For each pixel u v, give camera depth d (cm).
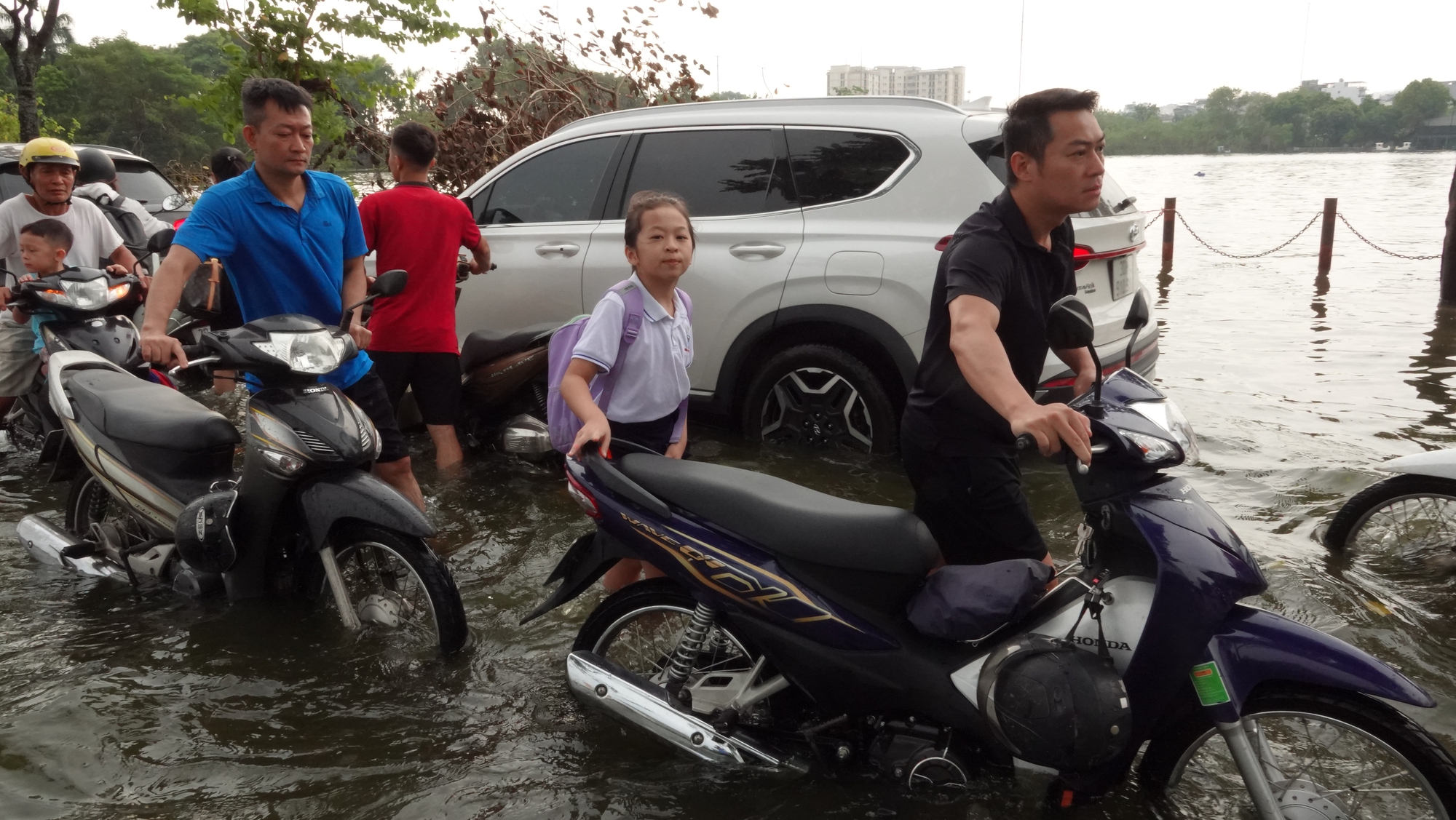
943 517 270
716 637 279
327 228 370
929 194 471
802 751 265
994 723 228
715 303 513
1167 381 675
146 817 247
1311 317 945
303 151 350
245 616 354
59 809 250
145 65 10488
